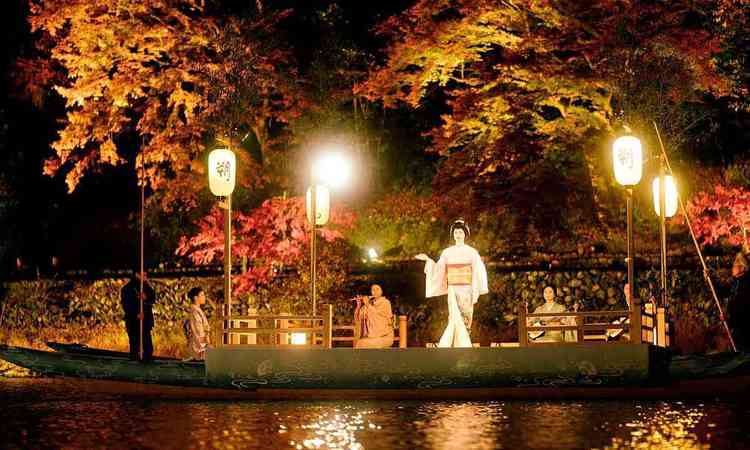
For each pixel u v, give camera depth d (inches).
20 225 1273.4
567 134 978.1
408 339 1026.7
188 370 729.6
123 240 1253.1
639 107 915.4
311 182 799.1
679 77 893.8
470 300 745.0
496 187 939.3
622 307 991.0
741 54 1003.3
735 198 941.8
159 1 1023.6
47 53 1205.7
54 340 1119.6
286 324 921.5
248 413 653.3
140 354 797.9
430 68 946.1
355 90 980.6
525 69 911.7
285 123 1249.4
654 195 815.7
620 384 698.2
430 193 1173.7
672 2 940.6
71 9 999.0
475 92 936.9
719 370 716.7
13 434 578.9
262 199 1160.8
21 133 1295.5
